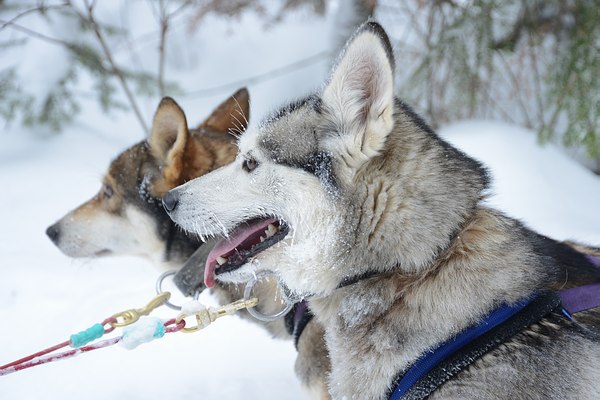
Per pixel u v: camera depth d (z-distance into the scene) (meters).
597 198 4.99
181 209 2.46
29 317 4.15
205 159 3.25
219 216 2.42
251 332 4.03
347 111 2.21
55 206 5.84
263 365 3.69
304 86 7.66
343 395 2.29
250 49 8.91
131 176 3.38
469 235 2.21
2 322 4.09
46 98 6.92
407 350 2.14
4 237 5.35
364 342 2.23
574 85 5.34
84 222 3.54
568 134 5.35
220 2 6.80
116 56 8.55
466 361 2.06
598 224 4.64
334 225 2.24
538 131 5.55
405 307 2.18
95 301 4.26
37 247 5.20
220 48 9.02
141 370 3.62
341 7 6.55
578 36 5.47
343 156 2.22
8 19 7.12
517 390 2.00
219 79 8.50
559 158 5.33
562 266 2.38
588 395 2.01
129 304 4.22
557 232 4.48
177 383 3.51
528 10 5.86
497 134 5.53
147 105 7.47
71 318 4.08
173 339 3.94
